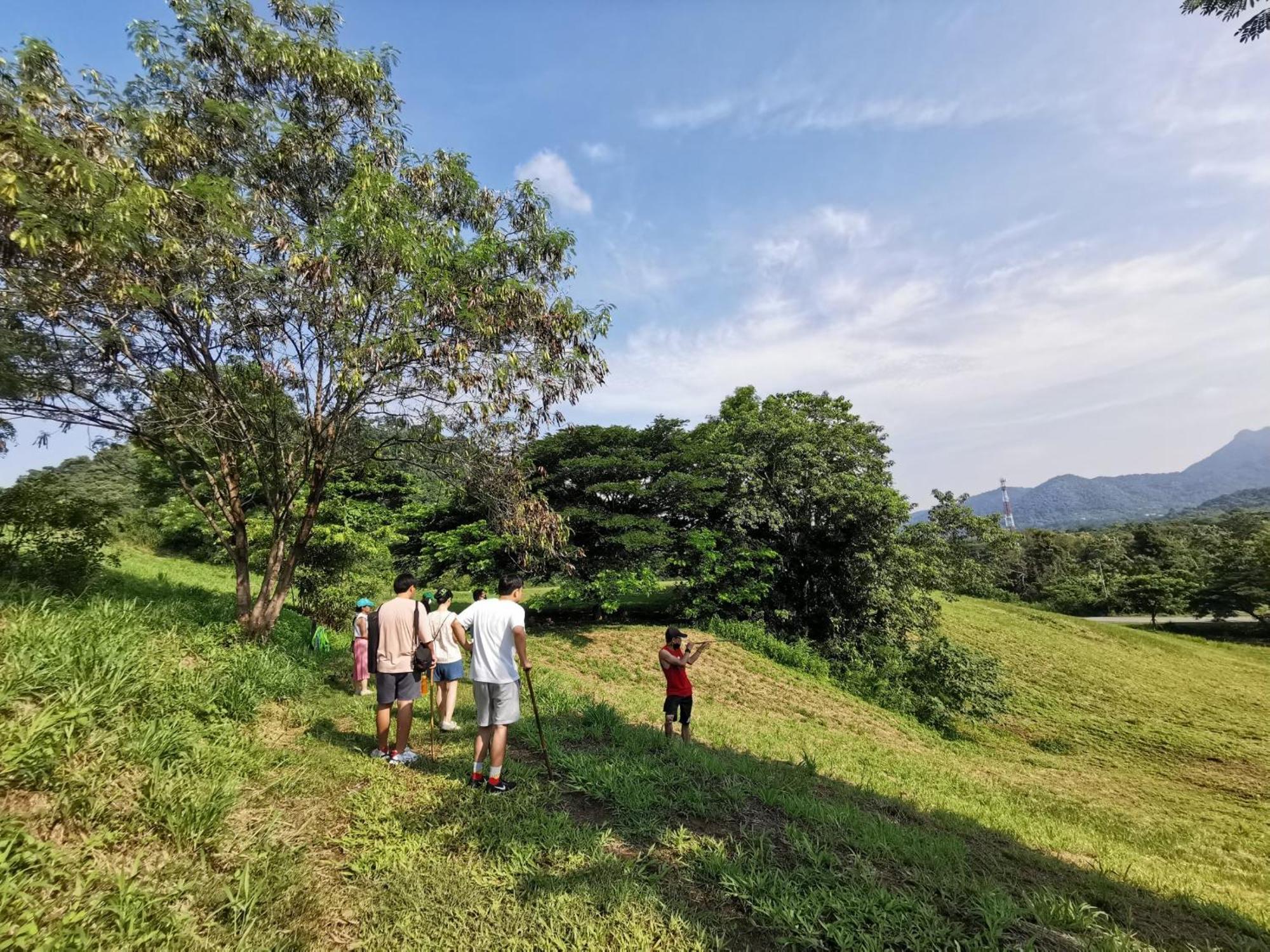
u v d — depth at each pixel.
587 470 21.31
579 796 5.25
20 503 8.87
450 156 10.13
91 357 7.59
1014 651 31.05
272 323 8.80
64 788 3.52
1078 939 3.79
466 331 8.87
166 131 7.90
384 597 19.12
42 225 5.47
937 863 4.67
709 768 6.29
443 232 9.05
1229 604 48.84
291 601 17.36
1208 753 18.50
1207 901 5.74
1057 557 67.81
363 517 16.38
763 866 4.10
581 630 21.06
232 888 3.21
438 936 3.11
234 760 4.70
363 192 7.75
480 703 5.13
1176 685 28.06
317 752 5.49
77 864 3.06
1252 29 6.05
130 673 4.92
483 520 19.97
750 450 25.92
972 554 32.75
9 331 6.79
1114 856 7.45
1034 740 19.84
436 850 3.98
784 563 25.83
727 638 21.94
